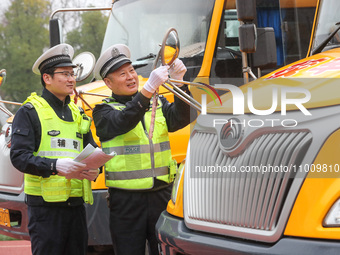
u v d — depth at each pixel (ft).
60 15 85.46
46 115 14.66
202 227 11.28
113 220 14.87
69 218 14.85
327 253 9.33
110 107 14.51
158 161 14.69
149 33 21.97
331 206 9.50
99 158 13.42
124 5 23.16
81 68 20.68
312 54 14.76
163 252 12.39
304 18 22.30
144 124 14.76
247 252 10.25
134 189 14.52
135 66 21.45
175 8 21.50
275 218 10.07
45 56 14.67
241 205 10.58
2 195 19.80
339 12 14.65
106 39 23.31
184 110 14.62
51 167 13.87
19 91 97.09
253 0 15.02
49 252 14.69
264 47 15.40
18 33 99.19
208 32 20.58
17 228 19.44
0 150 20.12
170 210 12.59
